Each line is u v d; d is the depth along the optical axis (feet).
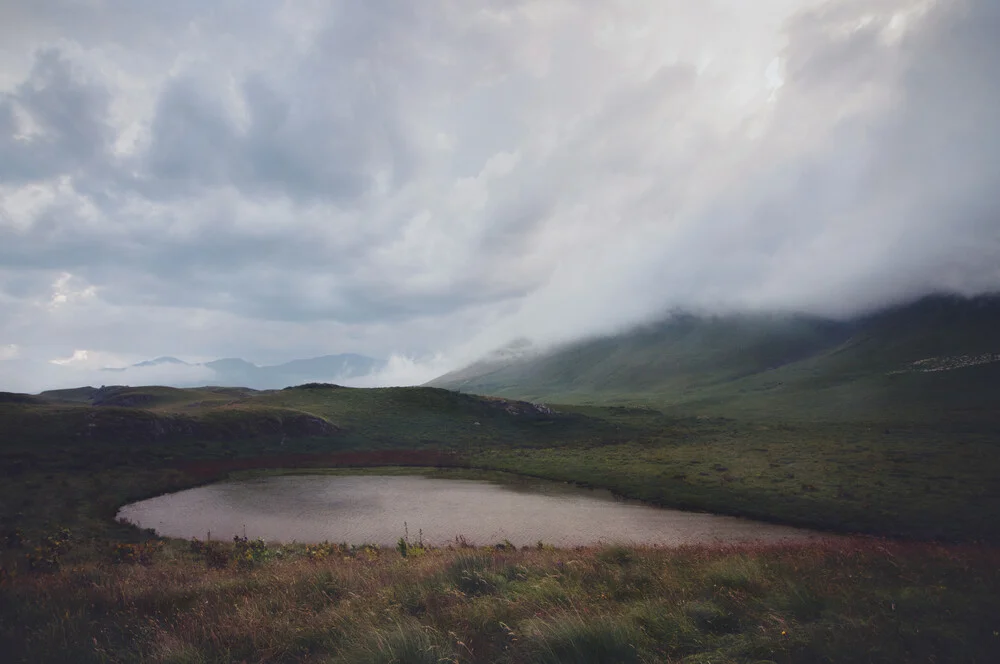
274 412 287.69
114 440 213.87
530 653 21.26
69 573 40.93
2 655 22.85
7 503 115.65
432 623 25.38
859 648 21.80
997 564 40.42
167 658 22.31
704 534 107.65
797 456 197.26
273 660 22.71
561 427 353.10
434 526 115.14
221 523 116.98
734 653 21.65
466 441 298.35
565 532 109.60
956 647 22.13
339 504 141.79
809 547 53.21
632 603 28.99
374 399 378.32
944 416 344.08
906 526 106.11
